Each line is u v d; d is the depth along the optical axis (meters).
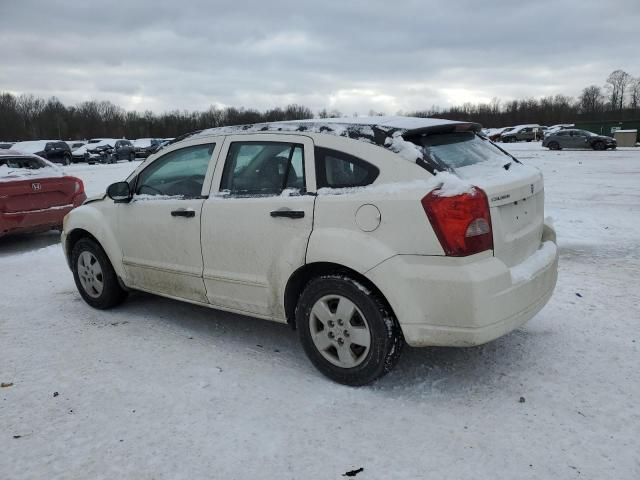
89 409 3.39
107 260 5.10
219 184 4.12
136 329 4.73
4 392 3.63
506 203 3.31
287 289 3.70
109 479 2.73
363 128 3.51
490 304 3.07
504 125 88.00
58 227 8.58
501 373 3.69
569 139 33.31
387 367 3.40
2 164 8.49
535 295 3.43
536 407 3.26
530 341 4.18
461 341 3.11
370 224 3.27
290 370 3.85
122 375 3.84
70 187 8.66
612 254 6.84
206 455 2.90
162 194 4.59
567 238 7.88
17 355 4.22
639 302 4.97
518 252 3.46
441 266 3.08
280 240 3.67
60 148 34.84
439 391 3.48
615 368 3.71
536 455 2.81
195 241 4.21
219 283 4.12
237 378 3.74
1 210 7.80
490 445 2.90
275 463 2.81
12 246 8.80
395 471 2.72
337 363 3.58
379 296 3.34
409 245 3.15
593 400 3.32
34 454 2.96
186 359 4.08
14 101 88.75
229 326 4.75
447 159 3.39
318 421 3.18
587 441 2.91
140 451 2.95
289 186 3.72
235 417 3.25
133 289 5.07
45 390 3.64
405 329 3.22
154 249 4.57
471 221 3.04
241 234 3.89
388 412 3.25
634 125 46.34
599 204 11.02
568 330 4.38
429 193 3.10
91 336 4.59
